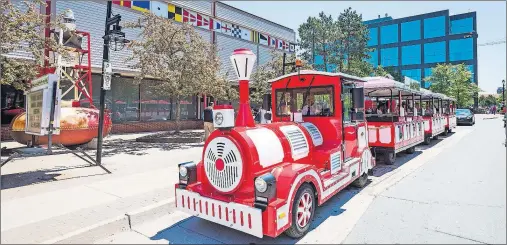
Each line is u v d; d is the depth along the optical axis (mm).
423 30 51000
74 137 9266
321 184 4309
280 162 4141
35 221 4145
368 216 4730
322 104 5477
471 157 9531
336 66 31656
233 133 3832
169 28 12586
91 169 7398
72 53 11719
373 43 56031
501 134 16156
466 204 5180
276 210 3385
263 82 18641
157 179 6426
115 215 4391
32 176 6590
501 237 3896
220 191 3906
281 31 26750
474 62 47031
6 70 7461
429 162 8984
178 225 4457
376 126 8719
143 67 12250
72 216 4336
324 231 4203
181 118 19625
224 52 21406
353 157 5898
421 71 51281
